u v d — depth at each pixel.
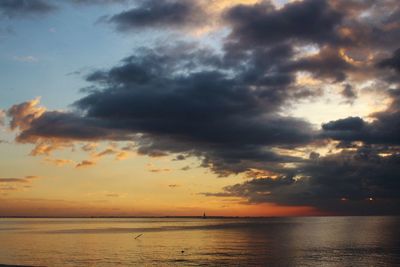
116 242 131.00
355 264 78.69
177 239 146.62
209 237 157.75
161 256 90.56
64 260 83.00
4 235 168.25
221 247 111.81
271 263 79.31
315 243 125.81
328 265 77.31
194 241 136.00
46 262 79.69
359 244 121.62
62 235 169.00
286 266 75.44
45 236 162.50
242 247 112.19
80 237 155.62
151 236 164.38
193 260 83.44
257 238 151.25
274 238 150.88
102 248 109.50
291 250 102.56
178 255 92.56
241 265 76.75
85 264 77.38
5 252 97.25
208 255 91.75
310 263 79.62
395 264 79.12
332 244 122.12
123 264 77.69
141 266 75.00
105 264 77.69
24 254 93.31
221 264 77.62
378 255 92.44
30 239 143.62
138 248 109.00
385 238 148.38
